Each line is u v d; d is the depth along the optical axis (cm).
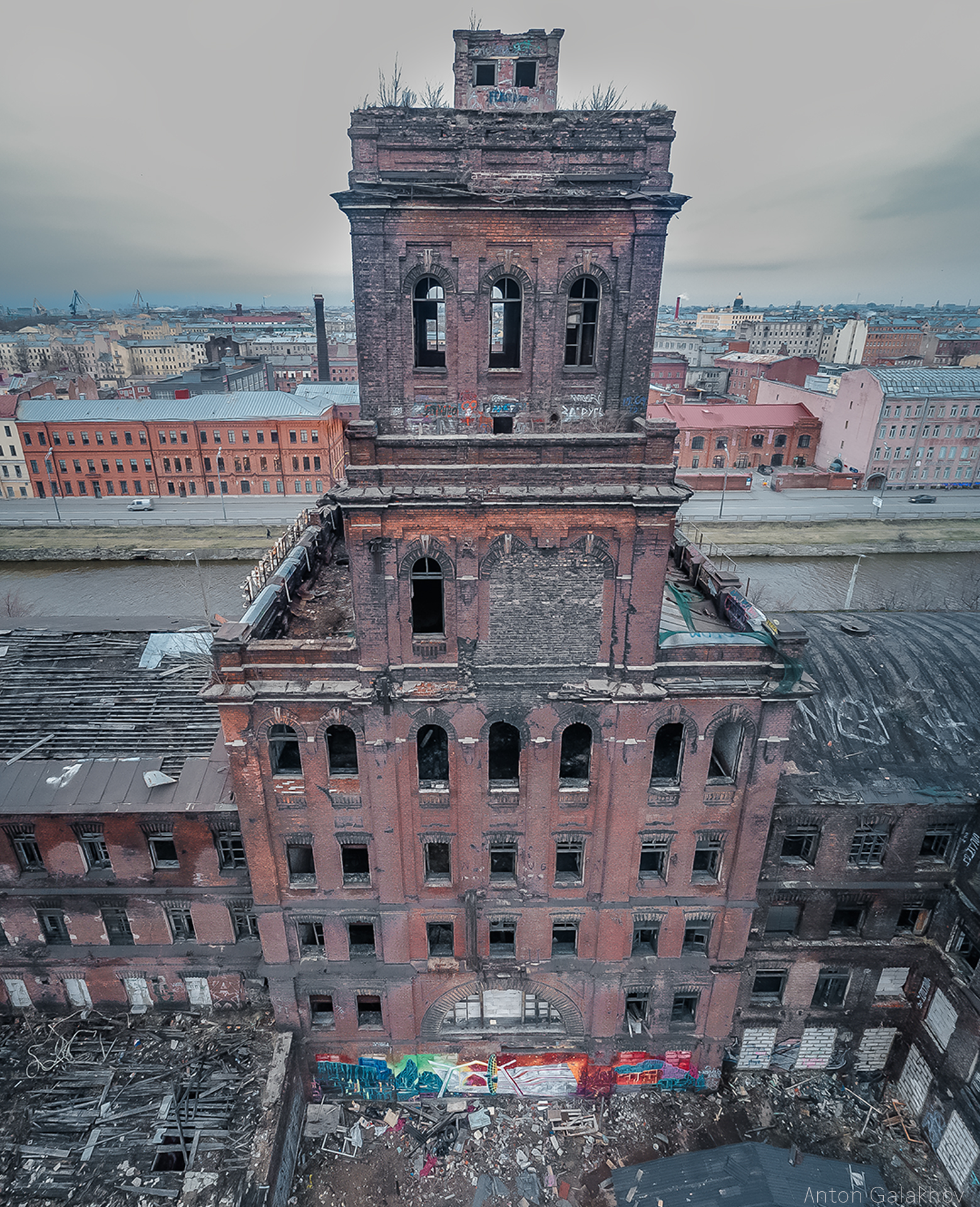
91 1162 2244
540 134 1680
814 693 2094
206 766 2522
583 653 2086
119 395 12962
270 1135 2258
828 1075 2820
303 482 10069
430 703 2105
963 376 10162
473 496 1864
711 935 2483
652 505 1862
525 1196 2412
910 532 8606
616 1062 2661
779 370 13962
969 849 2441
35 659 3141
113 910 2583
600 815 2284
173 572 7838
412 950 2464
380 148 1681
